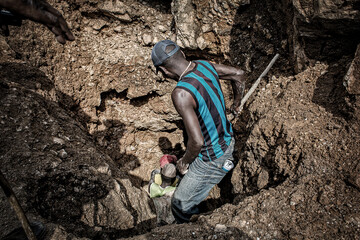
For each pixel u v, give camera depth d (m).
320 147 1.97
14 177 1.75
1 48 2.57
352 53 2.27
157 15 3.67
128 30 3.67
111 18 3.58
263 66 3.05
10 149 1.88
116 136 3.87
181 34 3.43
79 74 3.35
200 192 2.36
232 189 2.73
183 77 1.86
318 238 1.54
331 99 2.20
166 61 1.87
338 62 2.32
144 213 2.62
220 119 2.03
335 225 1.57
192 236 1.68
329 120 2.10
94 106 3.56
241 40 3.26
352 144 1.87
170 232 1.73
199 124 1.93
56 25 1.21
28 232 1.32
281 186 1.89
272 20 2.90
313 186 1.80
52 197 1.85
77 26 3.40
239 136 3.11
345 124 1.98
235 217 1.73
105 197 2.09
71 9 3.33
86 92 3.45
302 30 2.31
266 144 2.38
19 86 2.36
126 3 3.54
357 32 2.08
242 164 2.64
